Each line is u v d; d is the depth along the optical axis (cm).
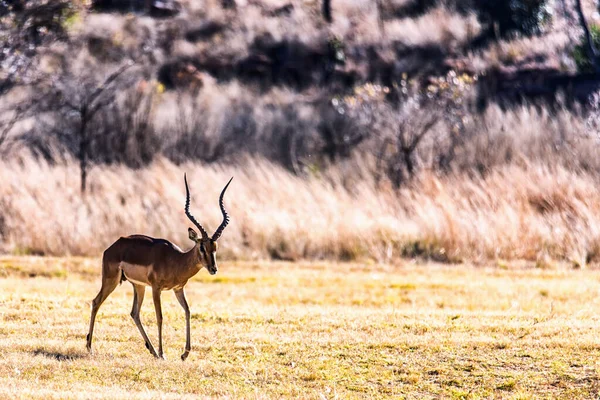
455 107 5800
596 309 2992
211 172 4738
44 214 4234
